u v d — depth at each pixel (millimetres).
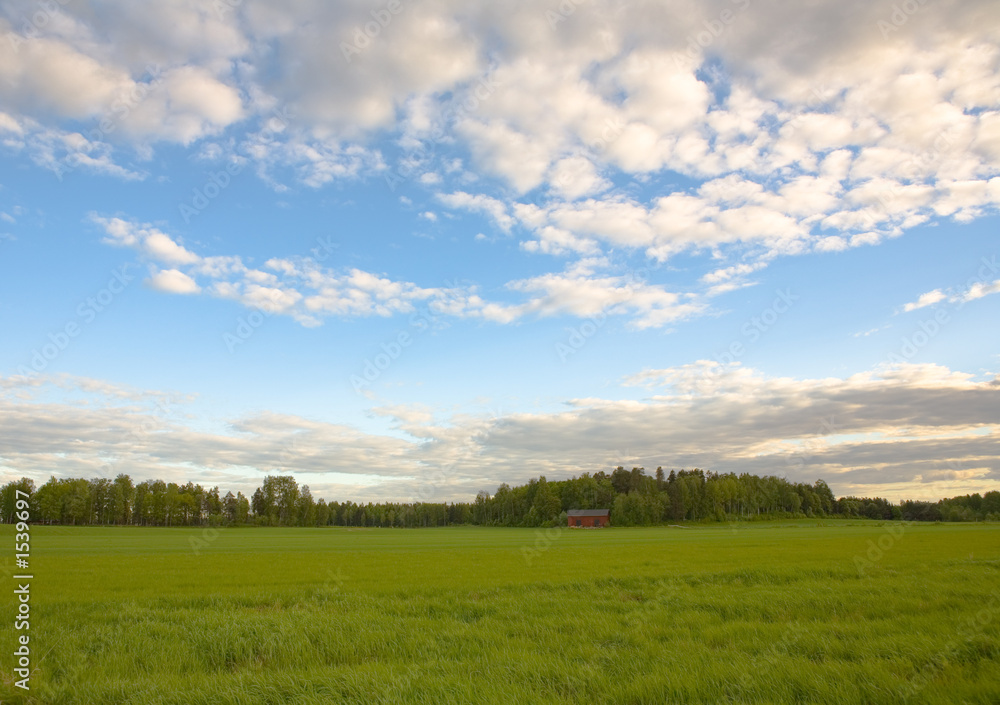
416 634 15031
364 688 10055
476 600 21906
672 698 9617
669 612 17750
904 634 13250
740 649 12844
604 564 37219
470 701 9438
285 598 22484
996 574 25547
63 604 20500
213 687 10258
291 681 10469
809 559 38219
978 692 9172
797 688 9781
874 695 9141
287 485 159750
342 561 43406
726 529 116188
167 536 93875
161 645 13969
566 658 12266
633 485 164625
